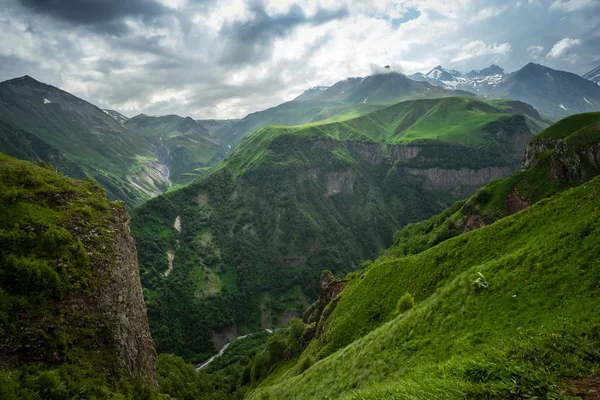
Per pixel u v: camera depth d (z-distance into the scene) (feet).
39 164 201.36
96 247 157.17
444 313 102.01
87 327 130.41
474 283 102.53
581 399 36.58
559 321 65.46
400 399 46.11
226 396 331.36
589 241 85.81
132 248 201.16
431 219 581.94
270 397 159.33
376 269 226.58
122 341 144.77
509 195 417.90
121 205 202.69
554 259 89.40
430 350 89.51
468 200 462.19
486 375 45.37
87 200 178.91
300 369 189.37
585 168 370.12
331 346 186.39
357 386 100.12
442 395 42.09
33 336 110.93
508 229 143.95
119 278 160.56
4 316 108.27
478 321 87.51
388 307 180.04
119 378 131.03
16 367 102.94
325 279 348.38
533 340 54.80
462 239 167.53
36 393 94.79
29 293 119.24
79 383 108.88
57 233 139.44
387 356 102.42
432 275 165.89
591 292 71.05
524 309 80.64
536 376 41.83
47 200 158.10
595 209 102.47
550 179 394.52
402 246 509.35
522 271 94.22
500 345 64.44
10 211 138.62
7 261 119.75
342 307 221.87
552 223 120.88
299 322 321.32
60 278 129.08
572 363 45.55
